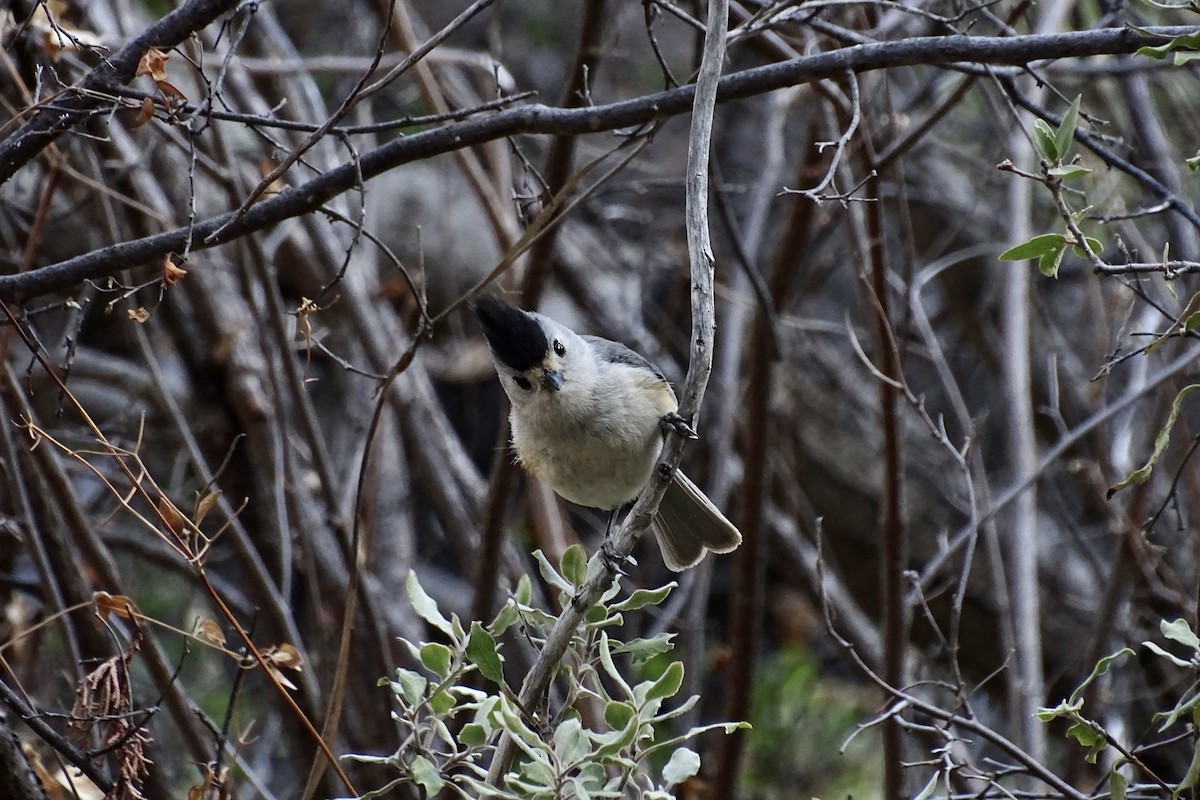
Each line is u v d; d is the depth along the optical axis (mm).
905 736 10367
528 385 8070
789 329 14484
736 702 10703
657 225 15211
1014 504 10500
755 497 10672
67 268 7047
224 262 11125
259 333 10039
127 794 6418
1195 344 10586
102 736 7496
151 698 10430
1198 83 12250
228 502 11203
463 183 14539
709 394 13562
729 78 7125
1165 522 11555
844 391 14711
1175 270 5766
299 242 12414
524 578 6332
